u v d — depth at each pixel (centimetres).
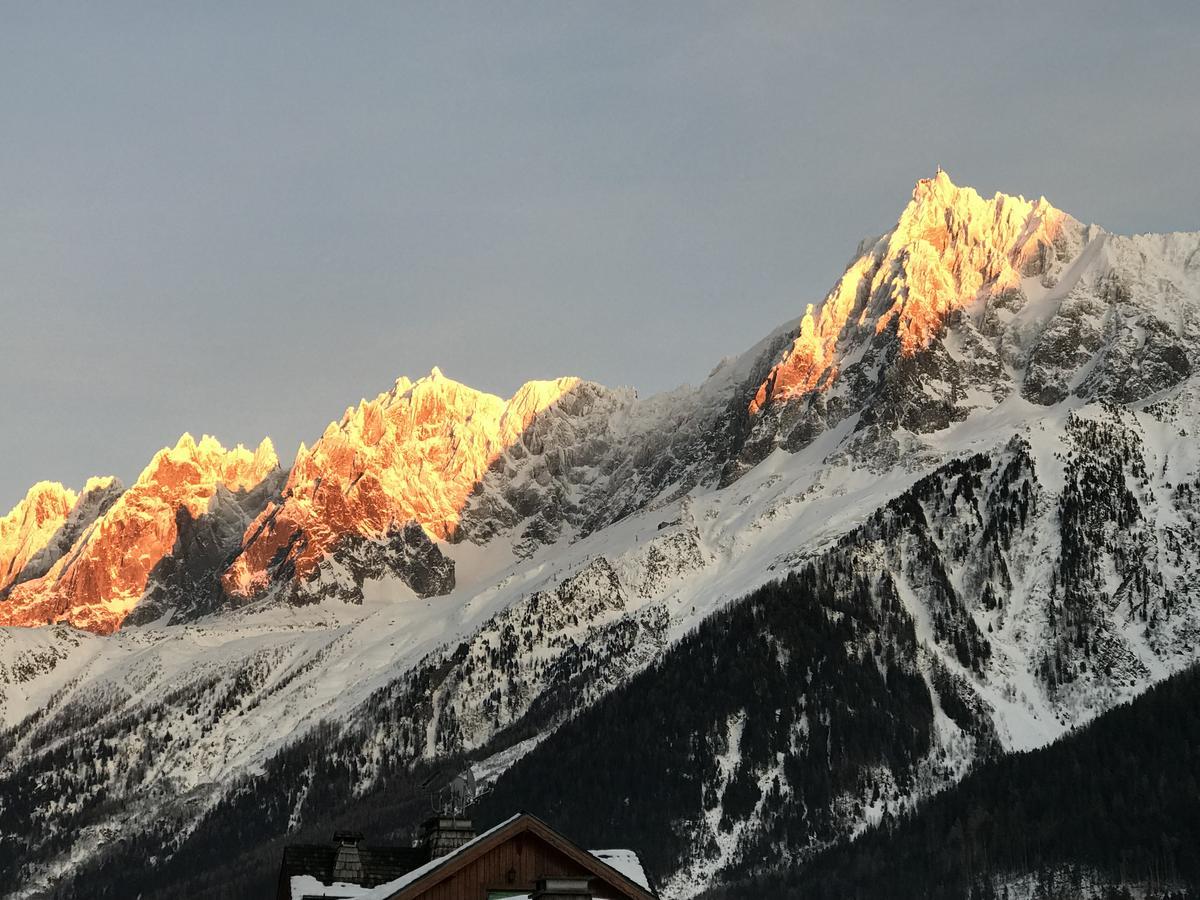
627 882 10231
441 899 10100
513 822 10194
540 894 8981
